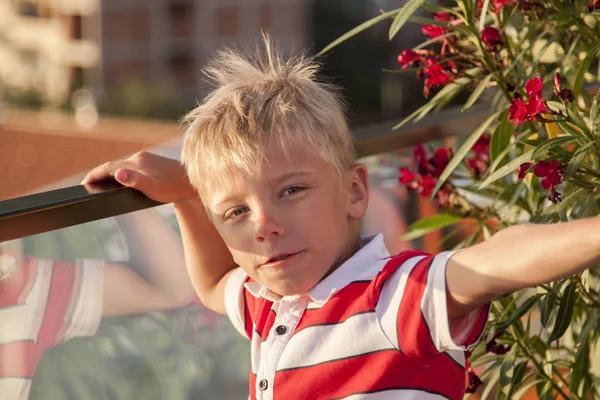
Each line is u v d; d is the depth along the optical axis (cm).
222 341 295
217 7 2194
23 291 226
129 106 1827
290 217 167
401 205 310
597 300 197
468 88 231
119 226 256
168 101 1872
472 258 150
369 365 164
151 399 271
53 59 1889
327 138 171
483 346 200
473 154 251
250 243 170
